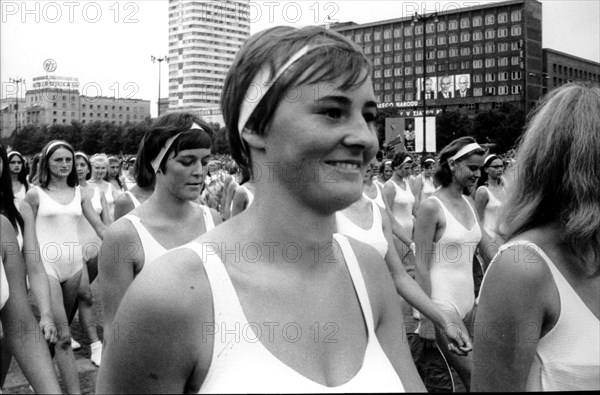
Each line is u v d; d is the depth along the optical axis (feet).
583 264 5.75
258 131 4.04
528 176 6.03
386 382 4.16
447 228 14.32
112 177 29.99
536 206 5.93
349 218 11.94
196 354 3.88
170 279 3.91
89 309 17.13
